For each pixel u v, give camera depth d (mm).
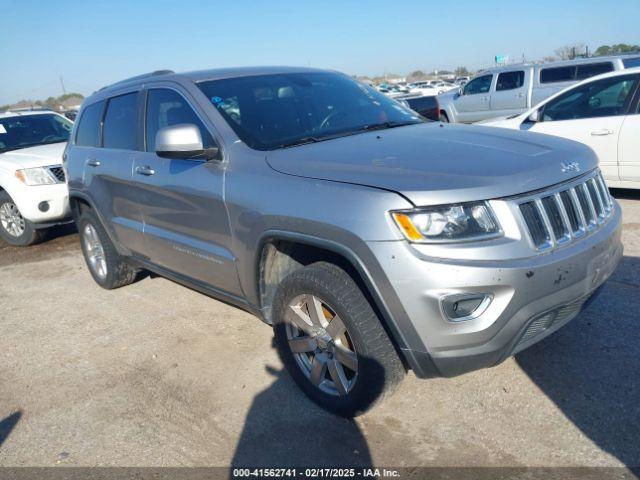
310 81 4164
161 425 3168
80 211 5527
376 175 2689
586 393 3029
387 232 2496
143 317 4707
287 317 3107
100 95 5035
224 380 3566
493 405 3021
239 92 3795
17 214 7367
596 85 6953
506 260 2453
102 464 2891
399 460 2693
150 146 4145
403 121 3969
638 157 6605
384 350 2723
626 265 4684
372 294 2592
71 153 5297
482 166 2682
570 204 2777
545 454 2625
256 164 3207
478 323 2459
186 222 3730
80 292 5539
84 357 4102
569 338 3588
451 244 2445
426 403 3098
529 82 13234
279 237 2951
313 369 3098
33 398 3607
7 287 5969
